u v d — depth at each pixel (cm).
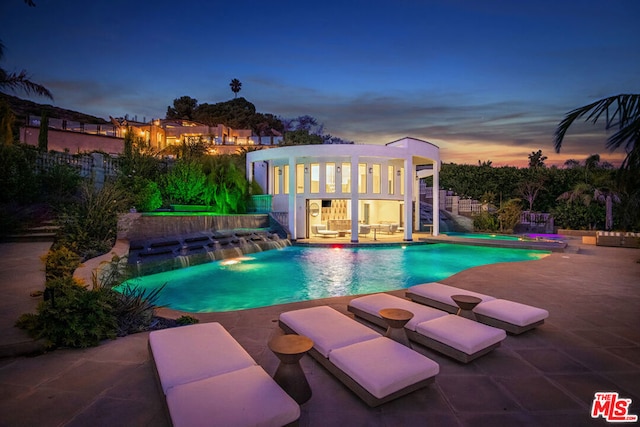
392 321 371
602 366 363
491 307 479
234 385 257
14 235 962
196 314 553
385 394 276
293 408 235
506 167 3172
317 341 360
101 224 995
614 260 1153
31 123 3312
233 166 2111
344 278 1030
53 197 1194
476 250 1619
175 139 4738
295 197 1852
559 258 1209
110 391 303
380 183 2016
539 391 312
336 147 1786
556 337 447
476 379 334
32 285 579
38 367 348
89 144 2762
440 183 3198
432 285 629
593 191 2466
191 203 1830
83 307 422
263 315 549
